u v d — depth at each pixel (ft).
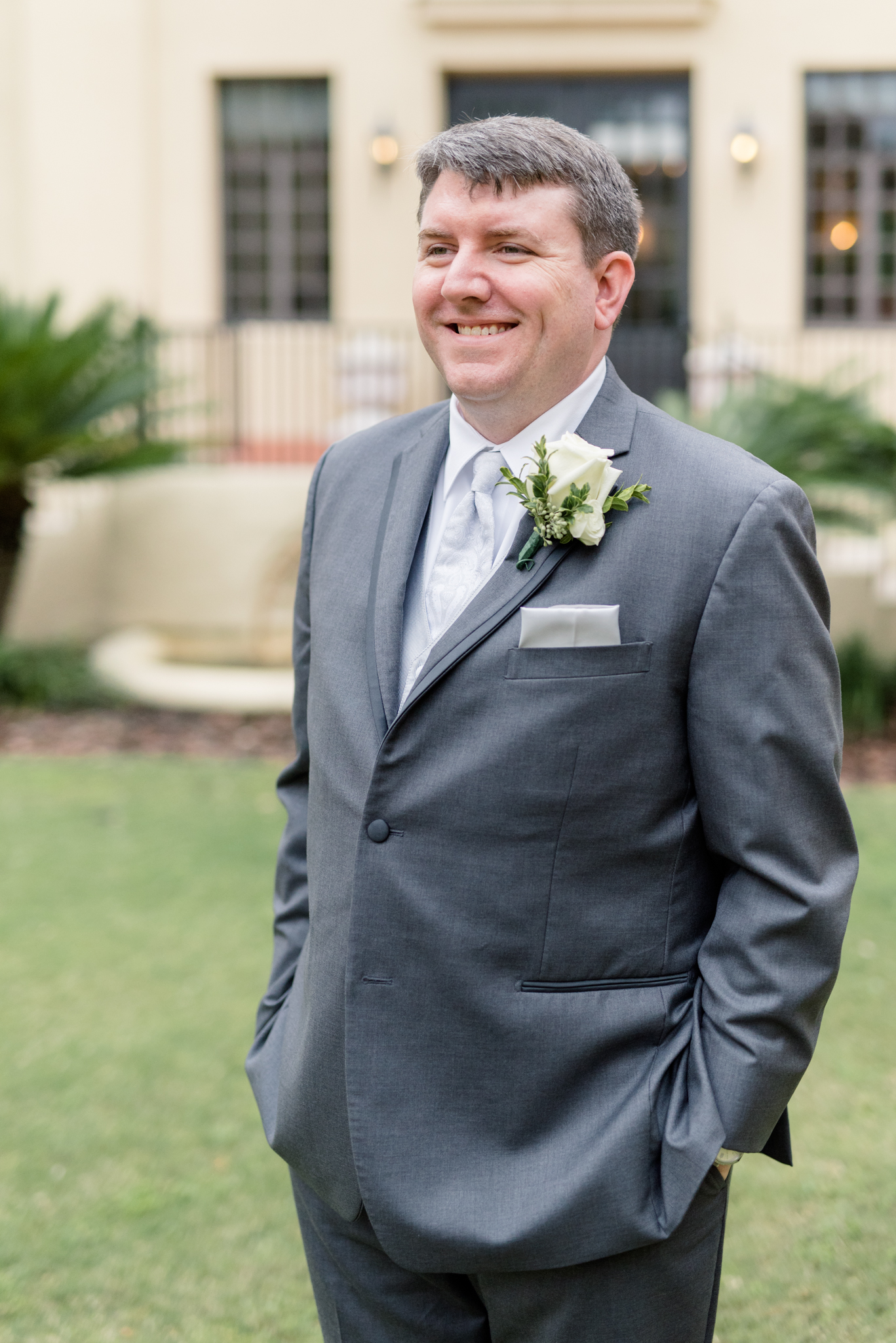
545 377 5.55
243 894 16.24
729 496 5.31
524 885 5.29
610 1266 5.27
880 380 26.00
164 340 29.66
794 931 5.18
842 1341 8.17
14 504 27.04
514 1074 5.31
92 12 34.32
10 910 15.69
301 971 6.14
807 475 24.04
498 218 5.34
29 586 29.89
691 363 31.12
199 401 35.45
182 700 26.18
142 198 34.86
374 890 5.37
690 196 35.86
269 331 35.68
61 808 19.69
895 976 13.71
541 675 5.24
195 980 13.84
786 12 34.53
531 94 36.04
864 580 27.84
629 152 36.17
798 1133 10.78
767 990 5.18
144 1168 10.43
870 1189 9.89
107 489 30.53
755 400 25.17
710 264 35.24
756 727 5.19
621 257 5.63
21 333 27.53
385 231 35.42
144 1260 9.25
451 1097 5.35
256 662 30.37
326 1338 6.08
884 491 24.07
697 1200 5.31
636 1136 5.22
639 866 5.37
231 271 36.65
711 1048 5.27
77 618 30.40
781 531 5.26
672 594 5.26
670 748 5.34
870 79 35.37
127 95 34.60
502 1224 5.17
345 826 5.59
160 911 15.70
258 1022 6.54
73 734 24.31
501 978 5.32
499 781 5.25
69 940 14.84
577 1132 5.28
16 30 34.68
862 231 35.99
